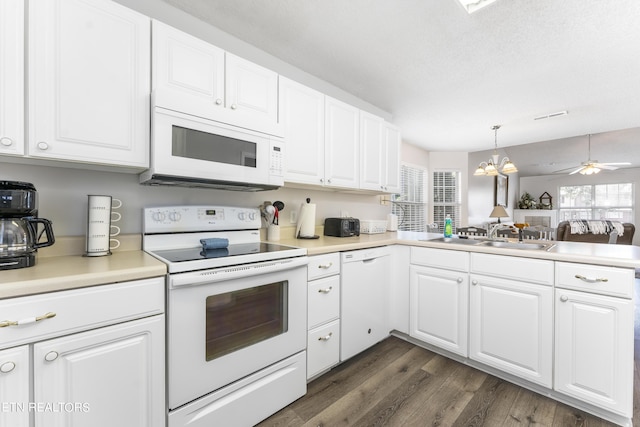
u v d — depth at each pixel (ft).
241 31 6.29
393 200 14.79
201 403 3.99
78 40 3.77
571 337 5.04
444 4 5.33
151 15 5.42
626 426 4.61
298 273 5.26
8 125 3.32
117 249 4.98
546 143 17.89
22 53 3.40
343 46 6.78
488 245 6.70
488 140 14.82
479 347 6.16
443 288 6.76
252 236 6.45
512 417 4.86
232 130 5.09
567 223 18.60
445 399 5.32
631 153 19.95
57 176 4.57
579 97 9.28
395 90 9.03
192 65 4.85
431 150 17.35
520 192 31.48
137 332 3.50
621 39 6.19
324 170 7.18
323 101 7.16
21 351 2.79
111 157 4.05
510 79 8.18
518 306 5.62
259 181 5.48
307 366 5.51
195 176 4.67
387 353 7.04
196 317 3.94
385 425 4.67
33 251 3.69
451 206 17.54
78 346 3.09
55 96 3.61
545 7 5.30
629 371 4.52
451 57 7.13
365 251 6.79
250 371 4.54
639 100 9.45
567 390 5.08
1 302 2.69
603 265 4.75
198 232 5.66
